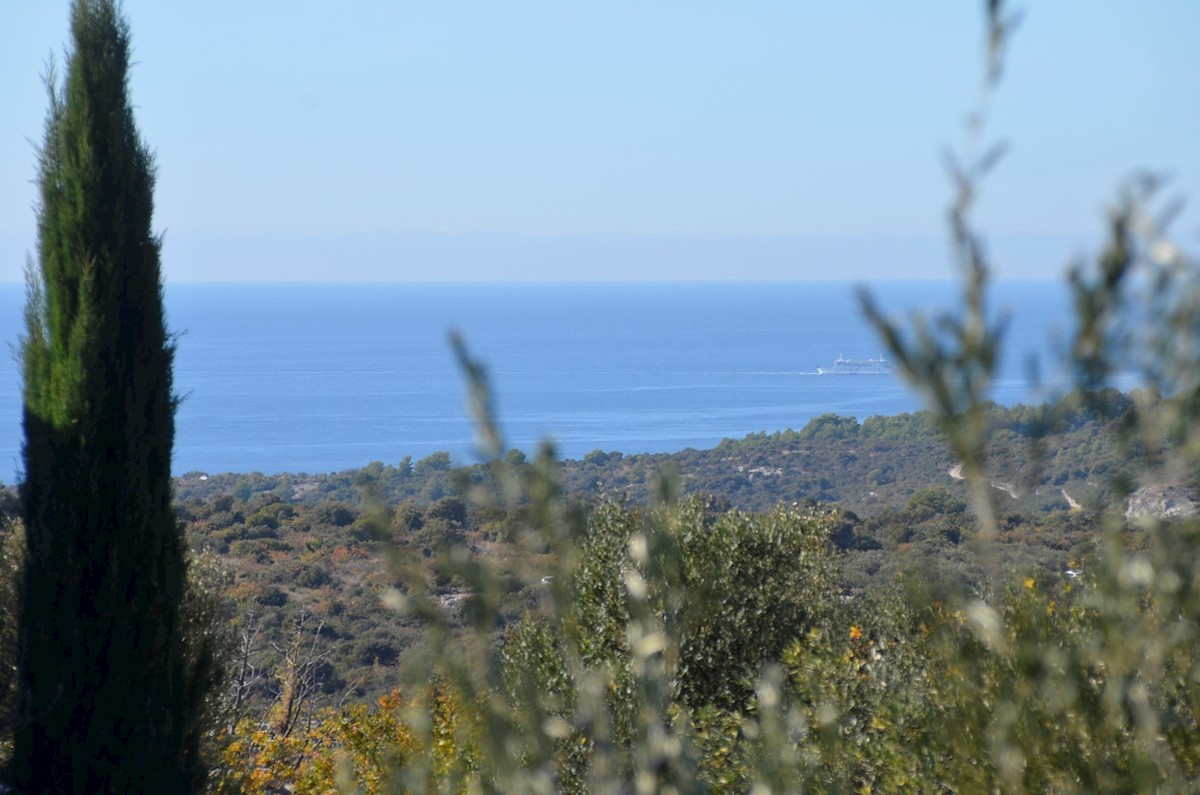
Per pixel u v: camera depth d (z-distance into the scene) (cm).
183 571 1167
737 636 1091
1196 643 270
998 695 278
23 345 1133
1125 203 194
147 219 1174
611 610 812
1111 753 262
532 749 214
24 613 1103
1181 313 192
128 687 1095
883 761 429
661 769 213
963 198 188
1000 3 180
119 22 1165
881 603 914
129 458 1116
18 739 1086
